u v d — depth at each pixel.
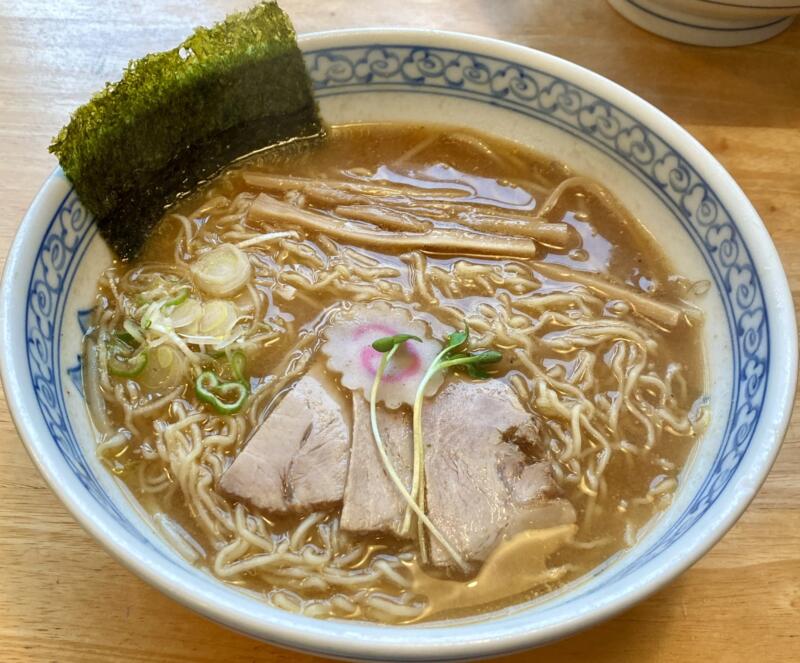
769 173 0.37
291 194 0.35
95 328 0.31
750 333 0.30
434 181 0.35
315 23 0.41
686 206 0.32
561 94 0.34
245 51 0.33
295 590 0.28
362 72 0.35
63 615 0.28
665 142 0.32
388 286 0.33
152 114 0.32
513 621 0.24
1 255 0.33
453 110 0.36
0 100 0.37
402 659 0.23
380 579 0.28
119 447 0.29
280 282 0.33
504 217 0.34
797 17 0.43
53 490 0.25
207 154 0.35
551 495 0.29
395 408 0.30
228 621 0.23
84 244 0.31
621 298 0.33
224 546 0.28
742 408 0.28
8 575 0.28
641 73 0.40
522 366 0.31
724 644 0.28
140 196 0.33
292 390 0.30
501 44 0.34
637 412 0.31
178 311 0.32
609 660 0.28
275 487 0.29
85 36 0.40
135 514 0.28
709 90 0.40
